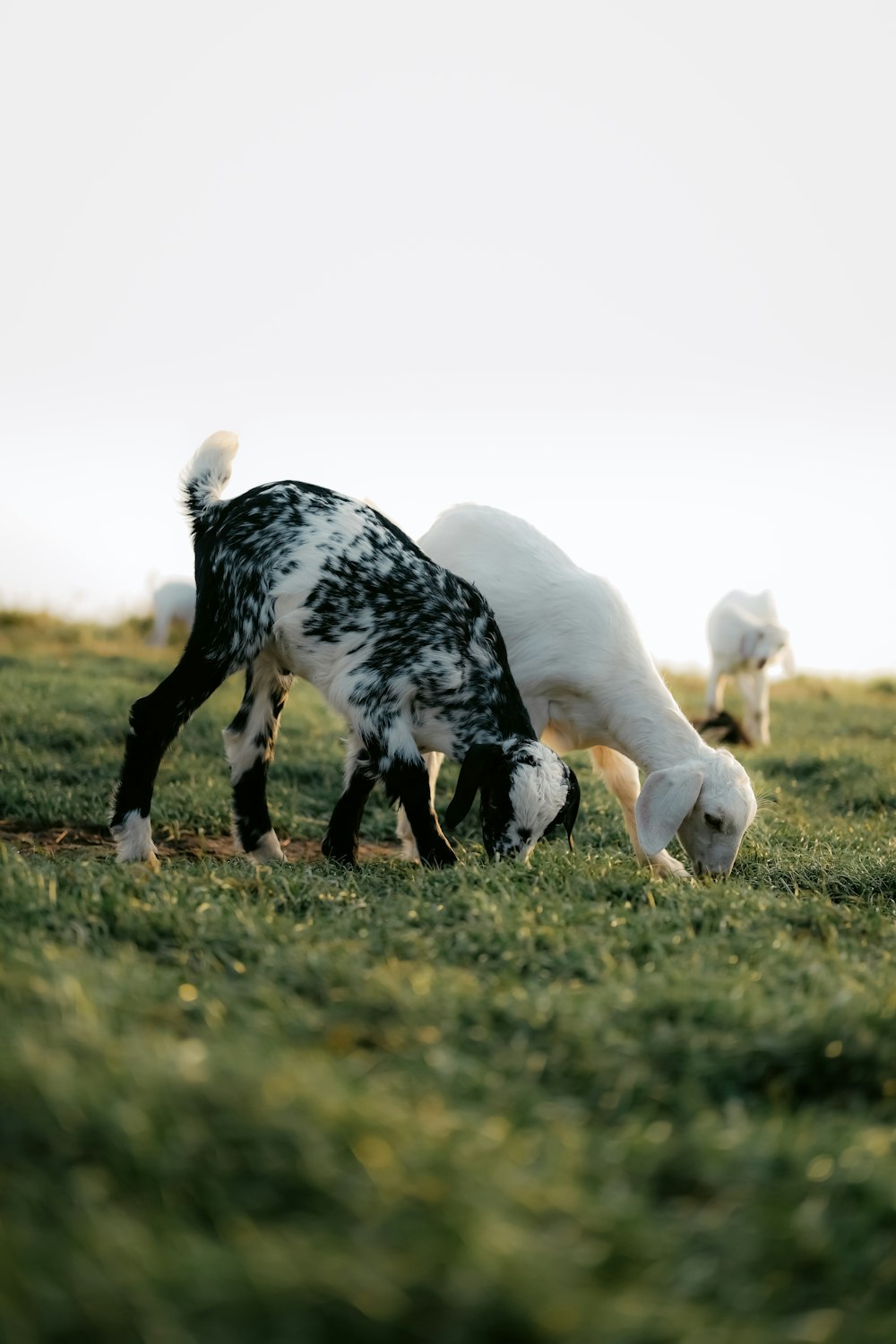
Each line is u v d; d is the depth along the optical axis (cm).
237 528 698
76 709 1080
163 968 443
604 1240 269
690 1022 391
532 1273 248
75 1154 283
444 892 564
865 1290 275
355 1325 237
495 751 648
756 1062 376
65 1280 240
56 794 841
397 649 682
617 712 738
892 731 1414
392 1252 255
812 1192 302
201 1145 284
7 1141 287
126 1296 237
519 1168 291
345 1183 275
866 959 514
